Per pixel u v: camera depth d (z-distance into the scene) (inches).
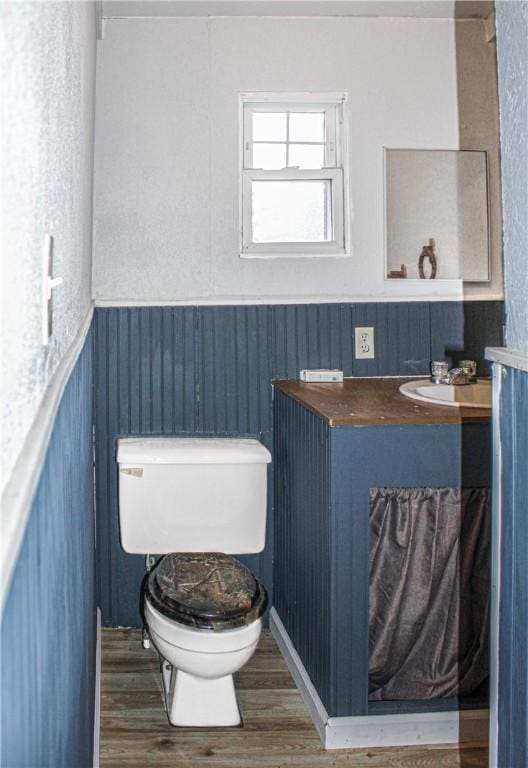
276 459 115.8
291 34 115.6
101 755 86.0
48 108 30.3
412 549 86.4
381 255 118.3
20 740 20.3
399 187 118.3
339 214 117.8
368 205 117.9
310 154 119.8
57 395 31.2
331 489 83.4
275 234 119.8
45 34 28.5
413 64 117.1
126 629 117.8
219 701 92.6
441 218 118.9
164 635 86.4
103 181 114.3
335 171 117.4
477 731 88.7
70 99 44.4
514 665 45.7
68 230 45.6
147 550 104.4
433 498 85.6
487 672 88.8
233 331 116.3
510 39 44.9
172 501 103.7
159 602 87.9
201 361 116.1
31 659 22.7
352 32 116.3
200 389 116.3
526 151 43.2
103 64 113.3
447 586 87.3
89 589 78.5
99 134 113.8
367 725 87.0
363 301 117.5
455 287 119.5
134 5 109.3
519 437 44.2
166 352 115.5
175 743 88.6
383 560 86.4
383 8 113.0
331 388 107.3
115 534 116.3
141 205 115.1
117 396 115.3
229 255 116.6
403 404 92.0
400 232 118.7
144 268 115.6
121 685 101.8
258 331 116.5
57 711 32.3
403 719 87.5
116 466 115.7
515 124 44.6
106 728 91.6
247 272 117.1
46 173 29.9
